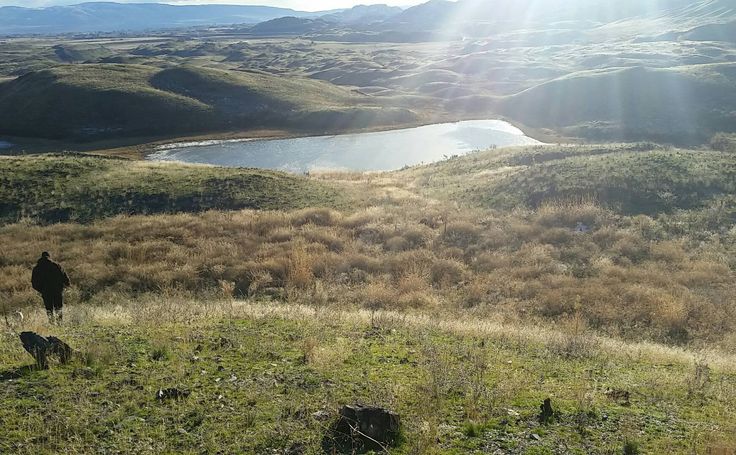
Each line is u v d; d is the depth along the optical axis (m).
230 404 7.09
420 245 25.55
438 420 6.80
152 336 10.52
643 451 6.31
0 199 30.27
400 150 63.41
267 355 9.48
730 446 6.33
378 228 27.42
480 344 11.58
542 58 119.88
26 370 8.02
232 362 8.98
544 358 10.77
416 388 7.89
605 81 74.69
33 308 17.59
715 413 7.93
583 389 8.48
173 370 8.38
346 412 6.35
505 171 36.94
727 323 16.38
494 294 19.75
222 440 6.13
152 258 23.83
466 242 25.48
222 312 13.87
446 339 11.90
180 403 7.05
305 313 14.32
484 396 7.72
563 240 24.61
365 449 5.95
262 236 26.92
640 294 18.47
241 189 34.16
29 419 6.33
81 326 11.68
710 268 20.56
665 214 25.84
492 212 28.89
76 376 7.86
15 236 26.14
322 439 6.14
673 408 8.05
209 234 26.95
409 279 21.19
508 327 14.59
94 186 33.03
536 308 18.27
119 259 23.31
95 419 6.49
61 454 5.66
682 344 15.23
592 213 26.38
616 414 7.54
